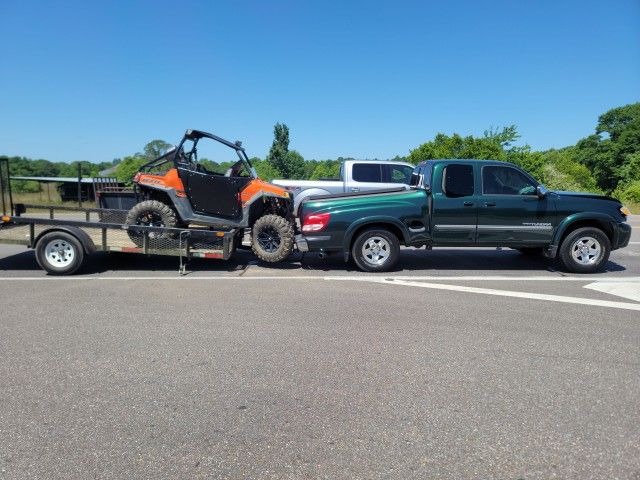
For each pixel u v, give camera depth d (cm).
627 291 678
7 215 760
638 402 340
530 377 381
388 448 282
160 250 795
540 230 812
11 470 261
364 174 1262
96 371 390
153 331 489
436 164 811
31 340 462
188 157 889
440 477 255
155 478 255
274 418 316
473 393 353
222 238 798
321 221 802
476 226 808
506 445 285
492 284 723
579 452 279
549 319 538
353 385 366
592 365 406
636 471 261
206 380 373
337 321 527
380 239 811
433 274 803
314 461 270
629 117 7488
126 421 312
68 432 299
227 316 545
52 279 750
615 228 821
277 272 817
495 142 3856
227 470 262
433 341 463
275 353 430
